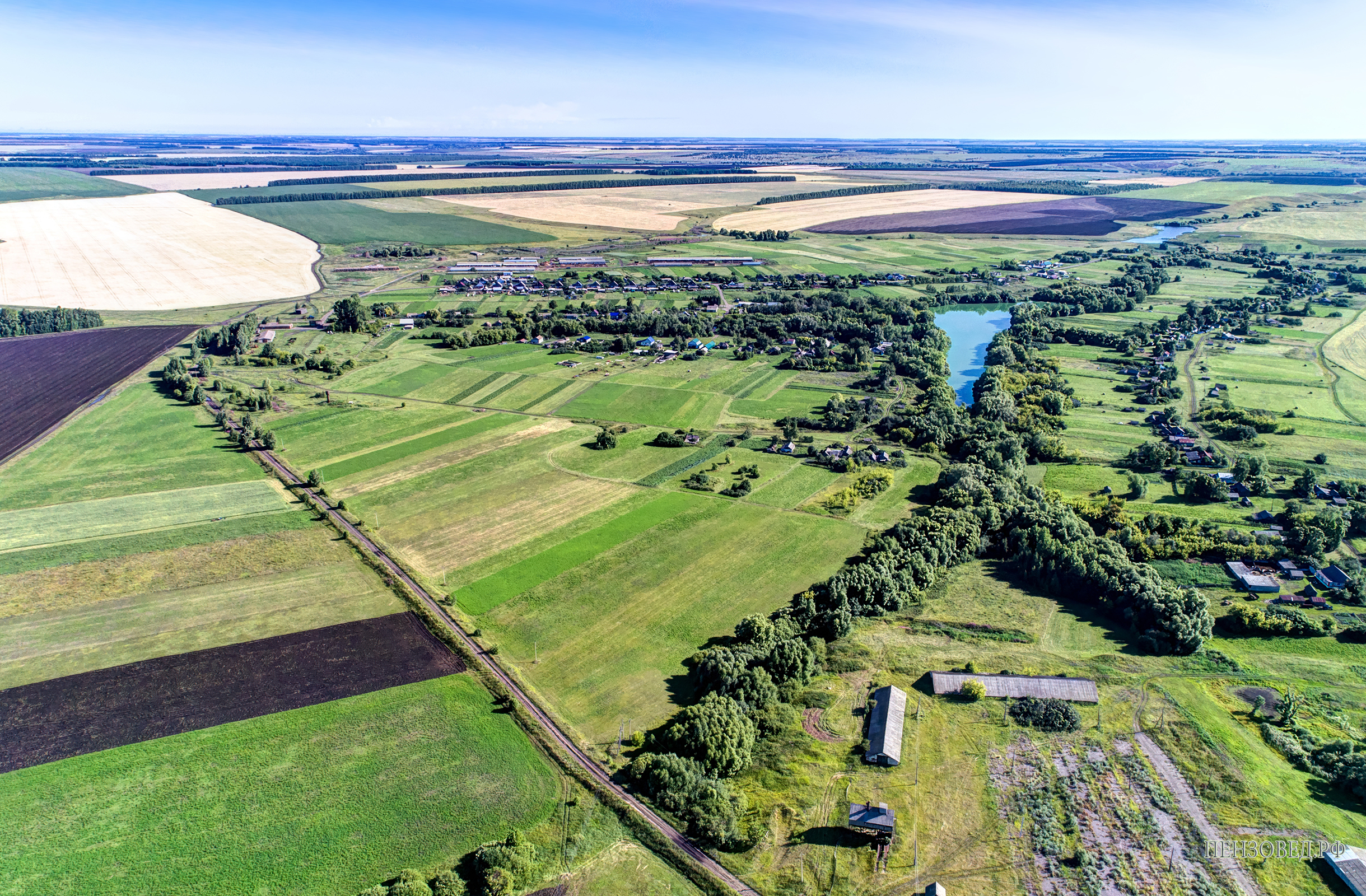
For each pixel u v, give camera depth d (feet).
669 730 243.81
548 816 220.23
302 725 251.19
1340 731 255.91
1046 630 311.47
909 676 282.56
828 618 304.50
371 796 224.74
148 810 218.59
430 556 357.61
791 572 347.36
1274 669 287.69
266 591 325.01
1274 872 205.87
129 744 241.55
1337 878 204.13
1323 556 358.23
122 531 370.53
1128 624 312.50
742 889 200.54
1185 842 214.90
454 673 278.05
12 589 321.93
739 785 235.20
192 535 368.27
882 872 205.26
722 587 334.65
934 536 356.18
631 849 211.61
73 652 283.38
